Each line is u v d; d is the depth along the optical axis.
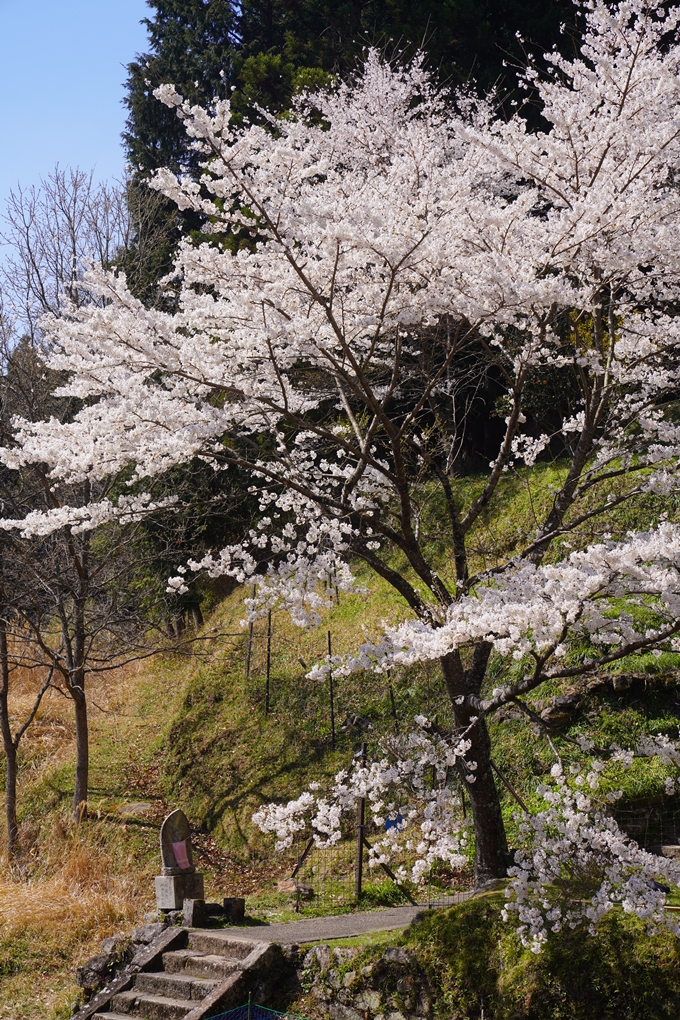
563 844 4.75
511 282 5.33
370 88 10.20
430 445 9.77
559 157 6.30
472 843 7.81
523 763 8.17
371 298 6.07
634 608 8.59
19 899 8.70
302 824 4.99
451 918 5.39
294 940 6.15
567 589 4.59
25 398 11.52
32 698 14.55
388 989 5.30
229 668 12.86
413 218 5.39
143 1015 6.08
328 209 5.45
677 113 6.41
